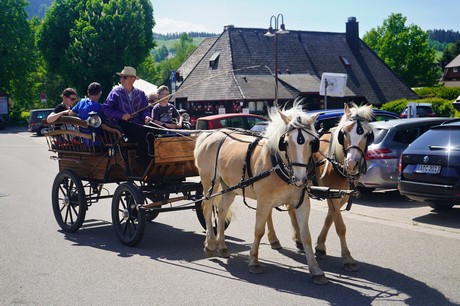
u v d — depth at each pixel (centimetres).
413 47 6806
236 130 787
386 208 1030
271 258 731
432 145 907
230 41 4056
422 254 714
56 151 969
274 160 627
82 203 873
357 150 632
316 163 695
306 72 4128
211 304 552
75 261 719
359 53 4538
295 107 629
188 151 837
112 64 4394
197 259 731
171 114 1016
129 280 636
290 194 637
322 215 988
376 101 4166
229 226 934
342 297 567
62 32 4603
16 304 560
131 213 804
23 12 6009
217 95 3597
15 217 1017
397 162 1076
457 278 618
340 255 729
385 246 759
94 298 575
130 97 880
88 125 848
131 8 4472
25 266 696
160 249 787
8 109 5897
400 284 603
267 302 555
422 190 900
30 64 6094
